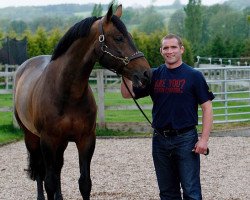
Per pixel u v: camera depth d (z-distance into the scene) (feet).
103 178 23.59
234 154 29.43
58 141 16.11
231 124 41.04
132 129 38.14
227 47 122.62
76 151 31.01
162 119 14.29
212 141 34.22
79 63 15.49
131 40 14.84
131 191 21.06
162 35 93.30
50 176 16.20
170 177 14.69
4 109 38.17
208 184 22.20
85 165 16.19
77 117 15.79
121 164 26.89
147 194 20.51
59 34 89.20
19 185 22.54
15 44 79.97
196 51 136.56
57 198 17.46
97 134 37.45
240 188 21.49
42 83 16.53
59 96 15.72
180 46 14.16
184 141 14.08
